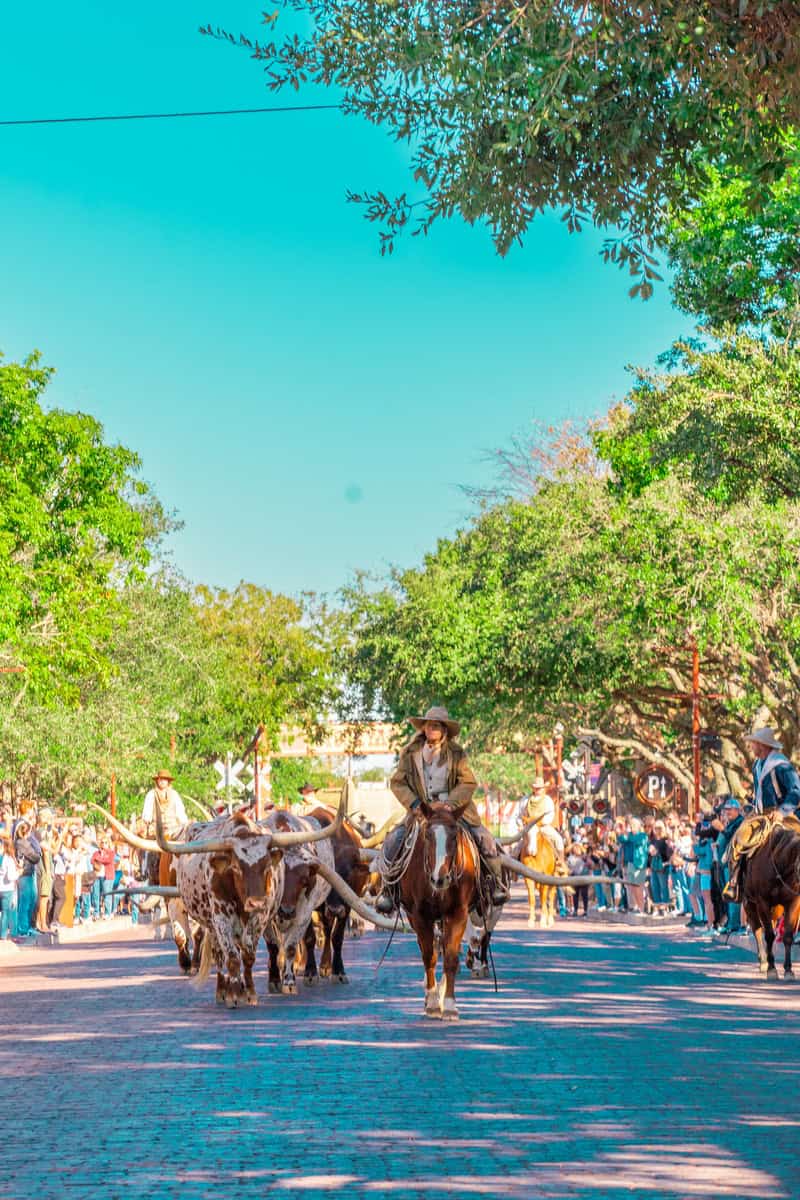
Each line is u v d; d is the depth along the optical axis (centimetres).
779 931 2395
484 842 1606
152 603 5975
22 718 4694
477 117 1606
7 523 4262
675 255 2959
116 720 5241
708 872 3058
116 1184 824
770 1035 1415
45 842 3453
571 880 1666
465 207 1627
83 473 4541
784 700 4134
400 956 2480
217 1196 791
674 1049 1315
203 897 1712
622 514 3922
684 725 5269
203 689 6253
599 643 4378
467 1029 1465
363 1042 1369
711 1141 912
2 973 2430
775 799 2069
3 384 4291
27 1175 852
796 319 2917
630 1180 811
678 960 2405
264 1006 1703
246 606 7662
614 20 1469
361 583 5753
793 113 1490
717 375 2992
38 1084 1185
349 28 1623
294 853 1820
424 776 1588
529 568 4794
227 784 5678
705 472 3062
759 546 3491
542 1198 774
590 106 1555
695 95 1560
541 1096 1073
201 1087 1135
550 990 1886
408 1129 958
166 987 2012
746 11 1405
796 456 2952
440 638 4981
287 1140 930
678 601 3709
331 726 7850
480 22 1587
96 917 4012
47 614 4581
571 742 7650
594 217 1655
